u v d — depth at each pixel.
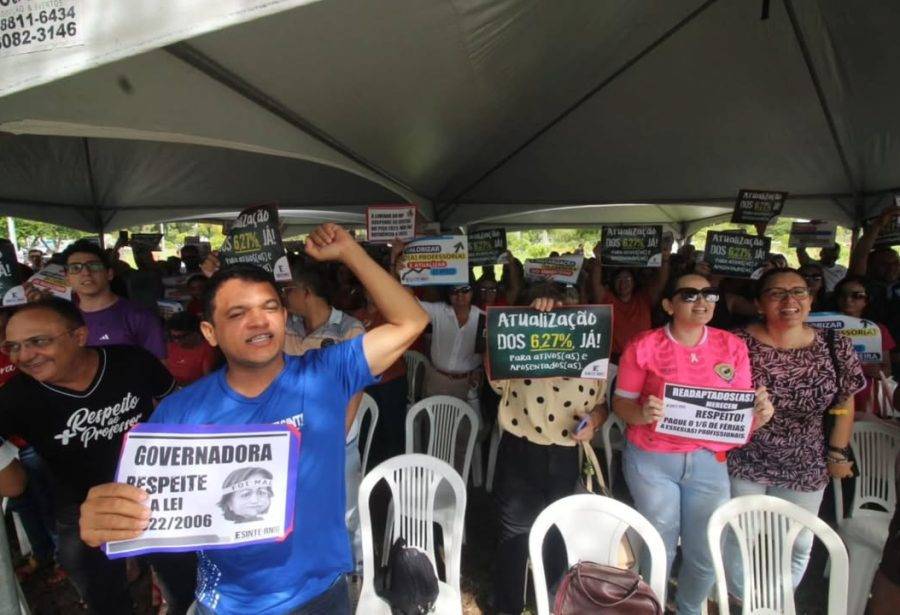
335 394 1.44
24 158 6.31
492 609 2.77
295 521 1.37
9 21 0.91
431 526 2.31
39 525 3.10
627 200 7.75
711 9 4.76
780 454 2.25
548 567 2.66
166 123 1.62
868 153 6.12
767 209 5.94
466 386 3.83
